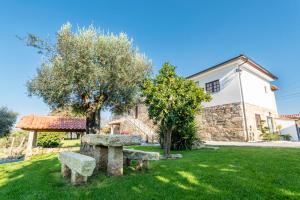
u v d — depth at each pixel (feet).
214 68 49.52
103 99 27.71
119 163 13.10
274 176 11.33
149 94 22.53
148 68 30.48
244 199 8.36
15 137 58.18
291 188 9.31
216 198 8.57
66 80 22.99
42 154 38.40
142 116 70.59
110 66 25.88
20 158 44.57
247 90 46.11
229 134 45.11
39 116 47.75
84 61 23.66
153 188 10.22
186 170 13.64
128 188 10.38
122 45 27.30
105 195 9.52
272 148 24.80
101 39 26.02
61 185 11.57
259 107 49.08
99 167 14.40
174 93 21.77
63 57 24.36
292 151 20.77
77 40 24.11
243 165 14.49
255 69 49.70
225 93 47.65
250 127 43.39
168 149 21.20
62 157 14.32
